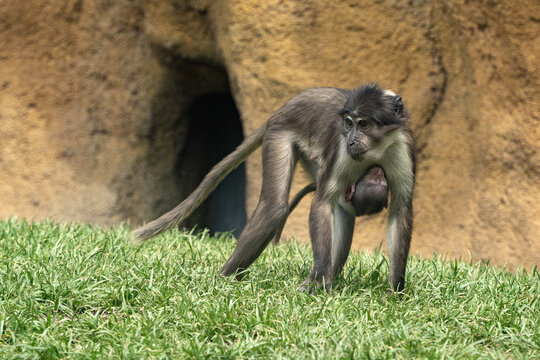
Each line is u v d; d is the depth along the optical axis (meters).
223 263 15.48
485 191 21.11
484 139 21.33
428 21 22.33
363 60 22.67
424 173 22.73
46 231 18.28
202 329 10.84
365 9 22.55
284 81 22.92
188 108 28.70
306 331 10.56
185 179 29.70
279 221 13.91
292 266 15.66
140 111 27.77
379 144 12.87
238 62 23.70
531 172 19.95
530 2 19.42
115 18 27.50
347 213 14.39
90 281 13.19
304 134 14.29
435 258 16.80
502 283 14.34
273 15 22.91
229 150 32.81
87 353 9.83
